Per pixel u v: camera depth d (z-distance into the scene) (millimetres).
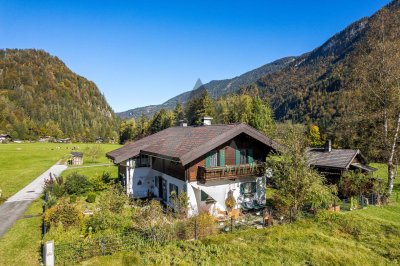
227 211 22062
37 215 22016
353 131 36156
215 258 13930
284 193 20312
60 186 27062
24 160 62812
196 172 21281
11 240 16641
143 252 14180
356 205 24297
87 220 17516
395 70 27828
